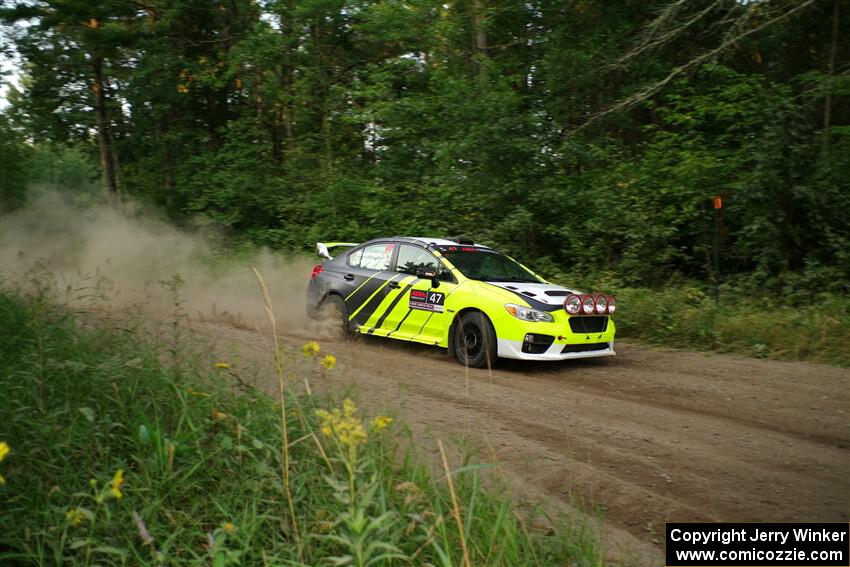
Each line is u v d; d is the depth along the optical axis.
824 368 7.75
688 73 15.24
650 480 4.36
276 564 2.66
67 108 21.72
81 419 3.93
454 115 14.53
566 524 3.48
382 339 9.58
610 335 8.09
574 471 4.45
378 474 3.28
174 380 4.55
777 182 11.15
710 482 4.34
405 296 8.66
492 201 13.55
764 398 6.51
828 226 11.36
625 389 6.89
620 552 3.37
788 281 11.12
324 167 17.88
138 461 3.40
